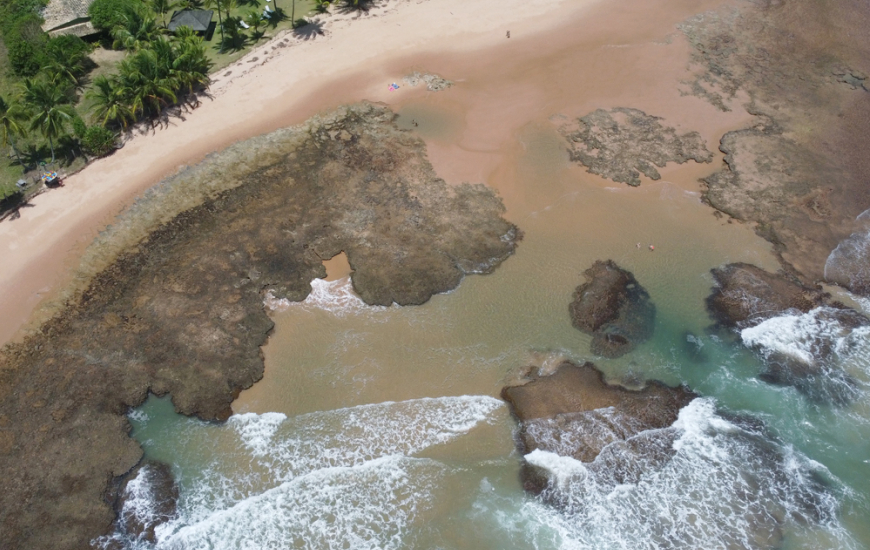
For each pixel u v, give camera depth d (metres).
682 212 41.25
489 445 30.41
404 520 27.92
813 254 38.62
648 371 33.31
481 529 27.66
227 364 33.34
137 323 34.75
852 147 44.84
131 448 30.19
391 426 31.08
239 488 29.08
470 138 45.88
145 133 45.28
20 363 33.03
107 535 27.45
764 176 43.12
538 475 29.38
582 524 27.86
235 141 45.03
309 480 29.25
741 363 33.69
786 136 45.84
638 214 41.12
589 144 45.56
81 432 30.48
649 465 29.75
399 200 41.31
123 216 40.16
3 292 36.19
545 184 42.84
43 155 43.22
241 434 30.89
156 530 27.64
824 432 30.95
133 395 31.91
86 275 37.06
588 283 37.16
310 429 31.03
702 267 38.12
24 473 29.02
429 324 35.31
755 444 30.45
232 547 27.20
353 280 37.19
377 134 45.84
